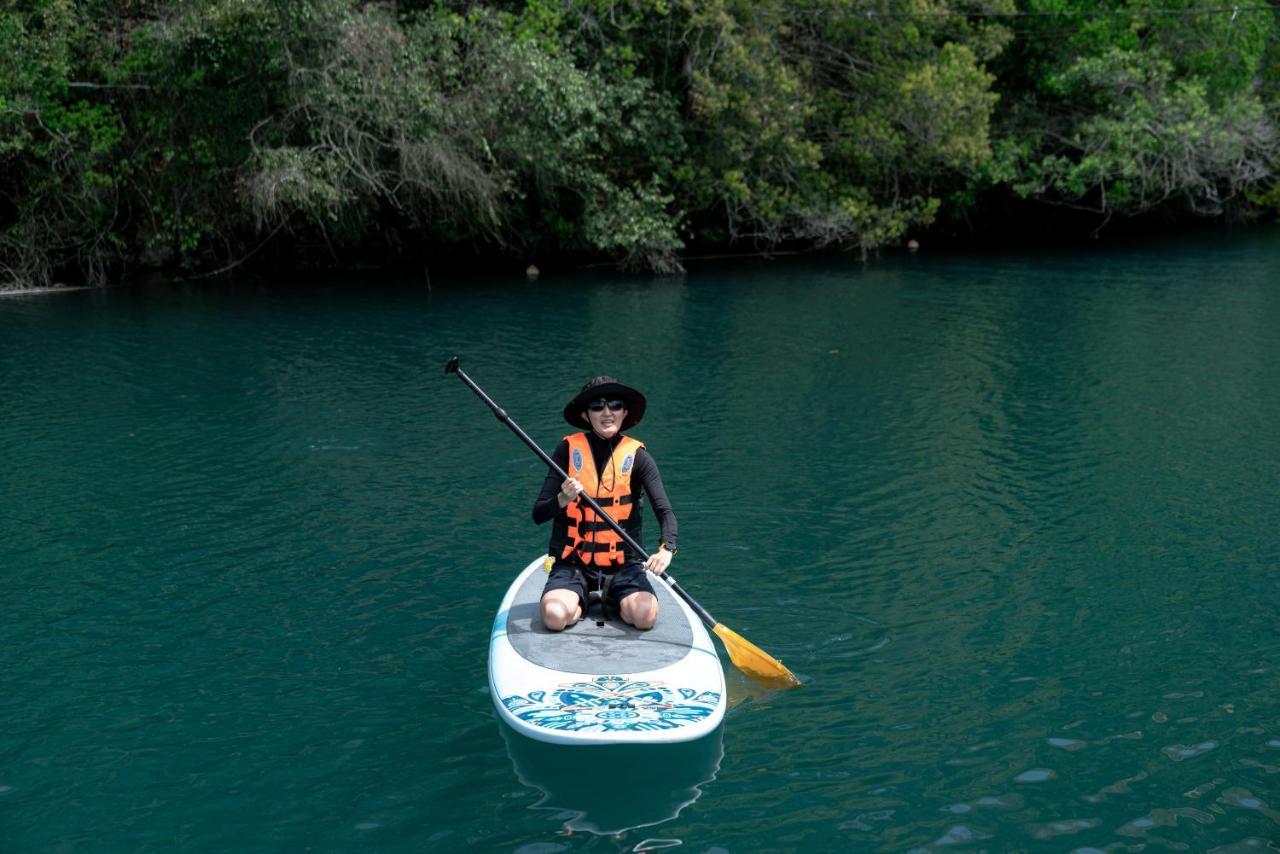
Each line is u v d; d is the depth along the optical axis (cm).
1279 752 444
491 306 1666
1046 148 2734
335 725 472
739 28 2102
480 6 1972
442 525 715
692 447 892
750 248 2478
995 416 979
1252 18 2645
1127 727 465
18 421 979
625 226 2023
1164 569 634
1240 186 2775
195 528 712
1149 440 895
